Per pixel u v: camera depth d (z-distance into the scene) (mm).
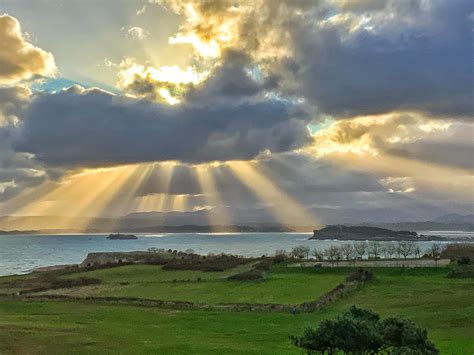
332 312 87125
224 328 74750
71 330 71062
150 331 72188
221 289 118188
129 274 153500
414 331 42375
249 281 129875
